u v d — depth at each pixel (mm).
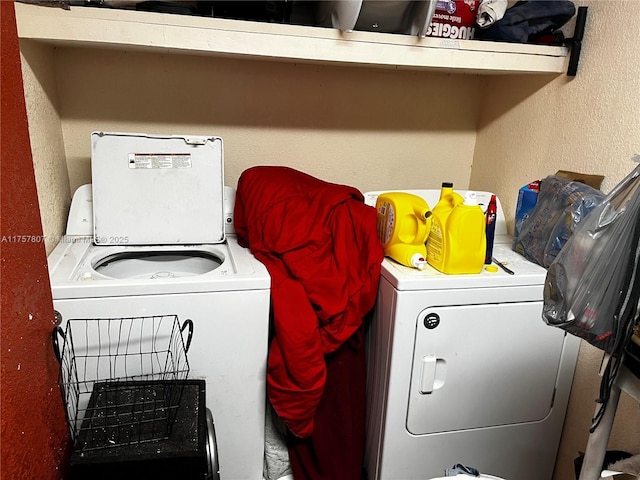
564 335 1707
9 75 867
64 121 1958
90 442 1229
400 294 1492
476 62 1773
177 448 1220
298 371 1539
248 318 1563
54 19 1441
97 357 1473
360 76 2195
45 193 1690
